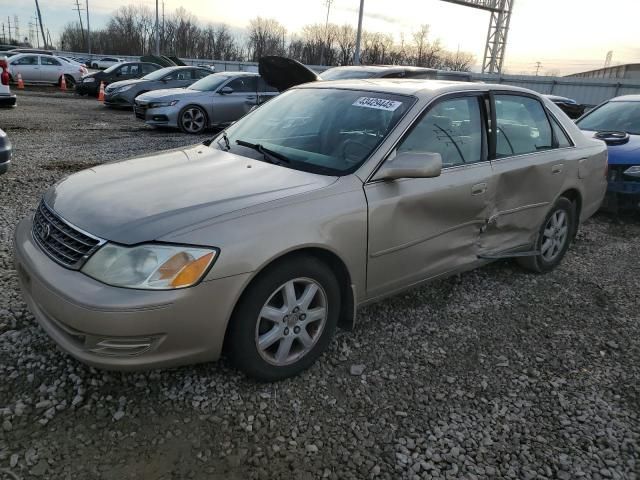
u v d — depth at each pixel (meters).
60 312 2.32
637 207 6.20
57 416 2.44
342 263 2.87
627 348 3.44
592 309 3.97
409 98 3.38
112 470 2.17
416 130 3.24
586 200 4.68
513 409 2.75
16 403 2.49
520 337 3.49
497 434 2.55
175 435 2.39
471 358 3.20
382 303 3.80
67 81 24.22
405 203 3.08
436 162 2.90
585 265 4.88
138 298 2.25
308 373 2.91
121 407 2.53
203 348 2.45
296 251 2.66
